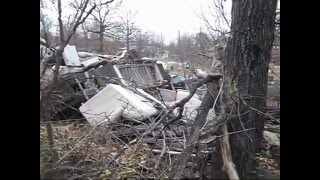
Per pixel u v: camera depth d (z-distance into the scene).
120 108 6.62
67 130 5.51
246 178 3.47
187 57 8.21
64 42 4.01
